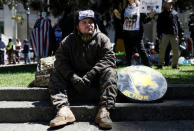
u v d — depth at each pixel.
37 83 3.71
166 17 6.46
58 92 3.21
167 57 7.84
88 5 10.41
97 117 3.01
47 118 3.23
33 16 26.75
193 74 5.25
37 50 7.76
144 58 5.32
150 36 27.91
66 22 6.15
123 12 5.36
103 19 11.52
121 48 8.73
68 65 3.38
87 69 3.50
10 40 16.38
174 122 3.18
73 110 3.21
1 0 12.12
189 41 12.00
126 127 2.98
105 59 3.33
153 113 3.25
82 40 3.41
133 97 3.39
